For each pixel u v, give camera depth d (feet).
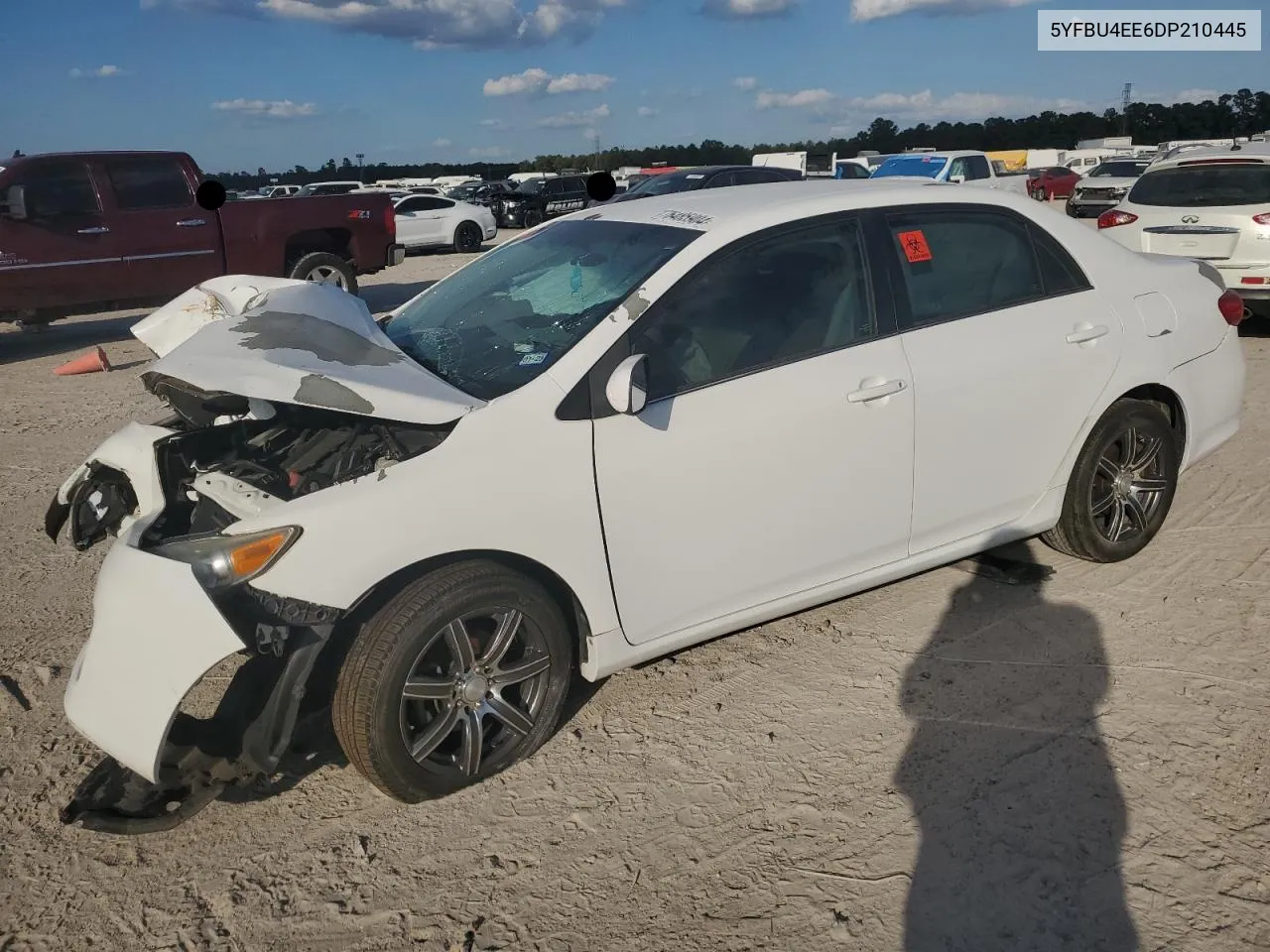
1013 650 12.26
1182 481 17.62
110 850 9.59
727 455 10.48
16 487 20.25
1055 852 8.87
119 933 8.54
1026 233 12.94
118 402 27.78
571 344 10.23
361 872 9.14
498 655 9.84
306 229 39.96
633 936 8.23
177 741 9.01
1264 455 18.72
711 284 10.75
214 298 13.99
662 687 11.89
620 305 10.37
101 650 9.03
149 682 8.68
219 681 12.38
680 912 8.46
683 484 10.32
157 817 9.12
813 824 9.42
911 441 11.61
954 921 8.18
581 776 10.32
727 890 8.68
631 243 11.57
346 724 9.29
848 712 11.16
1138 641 12.30
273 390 9.23
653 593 10.51
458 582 9.41
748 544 10.90
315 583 8.76
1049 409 12.72
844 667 12.08
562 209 98.22
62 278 34.76
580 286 11.18
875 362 11.35
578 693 11.86
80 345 38.55
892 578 12.20
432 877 9.04
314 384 9.29
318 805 10.13
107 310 36.58
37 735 11.43
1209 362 14.46
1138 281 13.79
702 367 10.54
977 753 10.30
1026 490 12.95
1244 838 8.89
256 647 8.73
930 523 12.16
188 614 8.54
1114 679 11.49
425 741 9.68
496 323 11.42
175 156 36.96
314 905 8.76
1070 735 10.50
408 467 9.24
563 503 9.74
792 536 11.13
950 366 11.81
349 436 10.67
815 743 10.64
